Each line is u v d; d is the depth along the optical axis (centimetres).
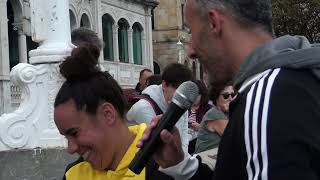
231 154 185
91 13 3434
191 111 719
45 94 603
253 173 171
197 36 203
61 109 258
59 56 602
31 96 598
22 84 598
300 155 165
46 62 603
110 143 264
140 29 4162
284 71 181
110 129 263
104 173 275
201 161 254
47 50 606
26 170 578
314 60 180
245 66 192
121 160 267
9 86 2530
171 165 239
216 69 202
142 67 4112
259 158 170
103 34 3625
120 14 3800
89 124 258
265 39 196
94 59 263
